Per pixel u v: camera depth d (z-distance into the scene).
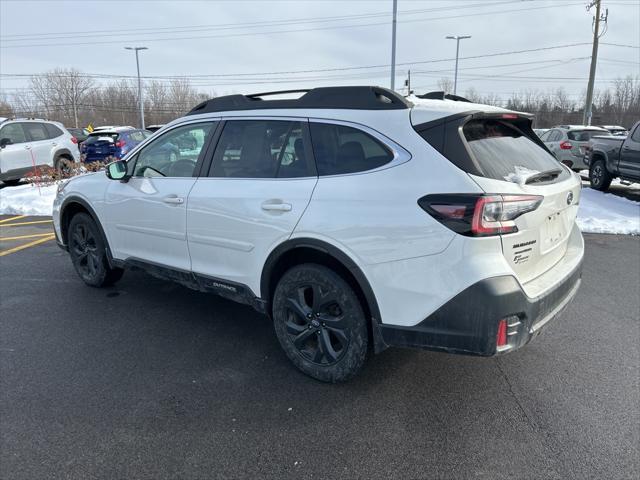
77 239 4.92
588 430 2.64
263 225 3.14
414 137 2.68
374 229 2.67
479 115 2.76
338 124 2.97
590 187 11.95
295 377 3.21
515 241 2.56
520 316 2.52
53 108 76.81
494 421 2.73
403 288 2.63
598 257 6.23
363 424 2.70
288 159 3.15
